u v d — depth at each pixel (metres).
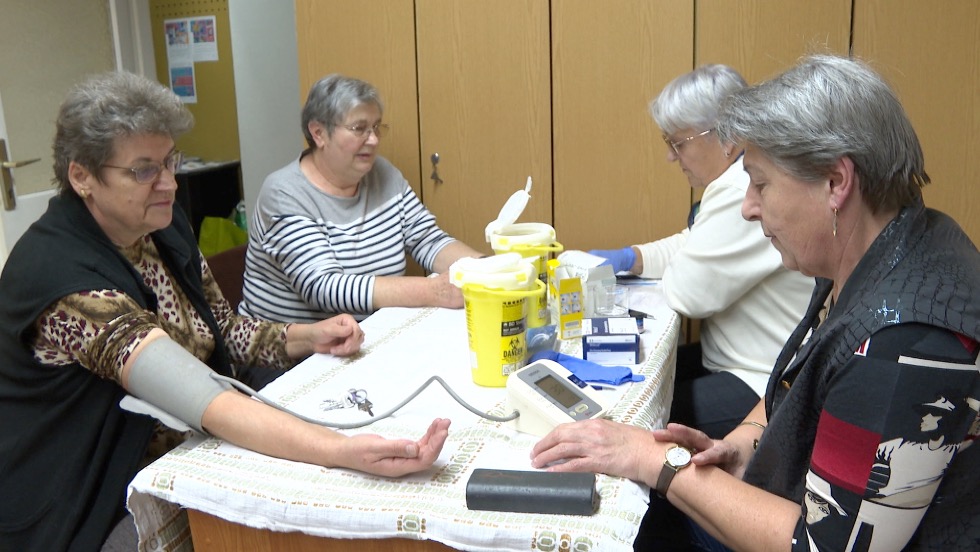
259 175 3.33
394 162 2.87
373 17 2.76
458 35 2.71
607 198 2.72
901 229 1.04
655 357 1.61
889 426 0.95
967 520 0.98
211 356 1.77
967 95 2.46
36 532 1.38
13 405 1.44
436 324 1.86
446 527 1.08
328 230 2.30
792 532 1.09
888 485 0.96
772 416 1.26
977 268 1.01
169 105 1.46
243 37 3.20
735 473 1.33
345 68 2.82
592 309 1.82
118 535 1.38
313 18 2.81
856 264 1.07
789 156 1.04
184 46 4.11
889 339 0.96
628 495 1.13
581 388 1.34
